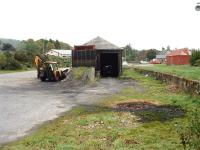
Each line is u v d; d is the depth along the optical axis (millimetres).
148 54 154375
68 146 10461
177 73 31828
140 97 21922
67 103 20266
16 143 11352
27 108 18484
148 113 15977
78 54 42312
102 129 12711
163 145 10430
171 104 18734
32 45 126625
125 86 30234
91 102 20469
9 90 27812
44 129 13266
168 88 26078
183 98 19797
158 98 21125
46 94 24984
